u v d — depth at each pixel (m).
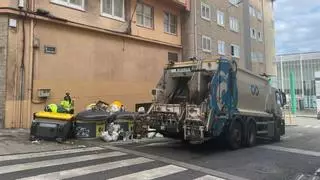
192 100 13.84
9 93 16.19
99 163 10.27
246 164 11.10
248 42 41.62
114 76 21.92
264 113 17.36
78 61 19.42
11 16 16.31
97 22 20.69
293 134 23.73
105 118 14.87
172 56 27.89
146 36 24.75
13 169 9.12
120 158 11.20
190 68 14.28
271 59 49.38
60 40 18.41
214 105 13.16
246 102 15.75
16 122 16.33
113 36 21.95
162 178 8.82
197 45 29.73
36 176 8.49
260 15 46.38
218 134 13.34
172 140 16.14
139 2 24.36
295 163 11.60
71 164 9.98
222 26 34.78
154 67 25.59
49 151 11.90
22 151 11.63
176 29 28.67
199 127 12.84
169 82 14.93
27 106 16.67
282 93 20.44
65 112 14.85
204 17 31.38
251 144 15.54
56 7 18.23
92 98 20.22
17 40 16.48
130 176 8.86
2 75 16.09
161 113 13.89
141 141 15.44
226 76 14.02
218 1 34.19
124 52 22.83
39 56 17.31
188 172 9.62
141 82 24.19
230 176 9.39
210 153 13.10
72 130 14.38
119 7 22.56
